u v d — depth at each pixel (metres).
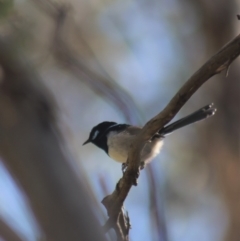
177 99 5.74
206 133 15.06
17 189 3.22
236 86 14.96
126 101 6.57
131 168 6.20
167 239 5.02
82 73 7.50
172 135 15.87
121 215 6.22
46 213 3.09
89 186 3.55
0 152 3.22
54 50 7.85
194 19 16.77
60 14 7.79
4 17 6.52
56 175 3.20
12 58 3.92
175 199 14.98
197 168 15.30
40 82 3.59
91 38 16.22
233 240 12.41
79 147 14.90
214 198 14.63
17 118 3.29
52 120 3.42
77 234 3.06
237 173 13.72
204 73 5.54
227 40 16.05
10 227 3.49
